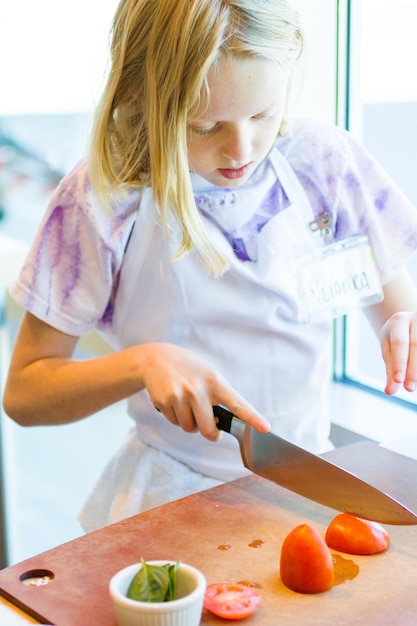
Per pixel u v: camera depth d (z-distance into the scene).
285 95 1.00
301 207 1.12
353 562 0.79
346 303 1.15
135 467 1.11
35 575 0.78
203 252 0.98
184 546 0.82
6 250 1.83
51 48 1.91
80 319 1.05
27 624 0.70
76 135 1.97
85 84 1.88
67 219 1.03
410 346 1.02
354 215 1.15
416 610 0.71
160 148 0.90
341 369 1.52
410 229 1.15
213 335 1.08
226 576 0.77
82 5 1.79
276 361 1.11
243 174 0.93
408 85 1.33
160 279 1.05
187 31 0.83
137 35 0.91
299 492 0.89
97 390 0.99
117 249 1.03
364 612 0.71
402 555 0.80
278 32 0.85
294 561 0.74
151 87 0.88
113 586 0.68
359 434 1.31
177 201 0.93
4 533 1.88
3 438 1.84
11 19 1.93
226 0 0.83
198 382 0.91
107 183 0.98
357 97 1.39
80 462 2.05
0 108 2.04
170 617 0.65
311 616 0.71
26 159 2.07
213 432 0.90
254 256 1.09
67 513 2.04
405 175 1.37
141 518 0.87
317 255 1.12
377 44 1.34
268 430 0.88
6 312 1.75
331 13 1.33
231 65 0.83
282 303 1.09
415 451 1.05
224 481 1.08
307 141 1.13
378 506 0.82
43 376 1.03
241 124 0.87
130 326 1.09
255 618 0.71
